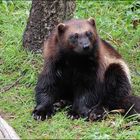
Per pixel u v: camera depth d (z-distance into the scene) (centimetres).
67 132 1073
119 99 1189
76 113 1154
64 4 1406
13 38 1488
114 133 1076
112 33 1554
